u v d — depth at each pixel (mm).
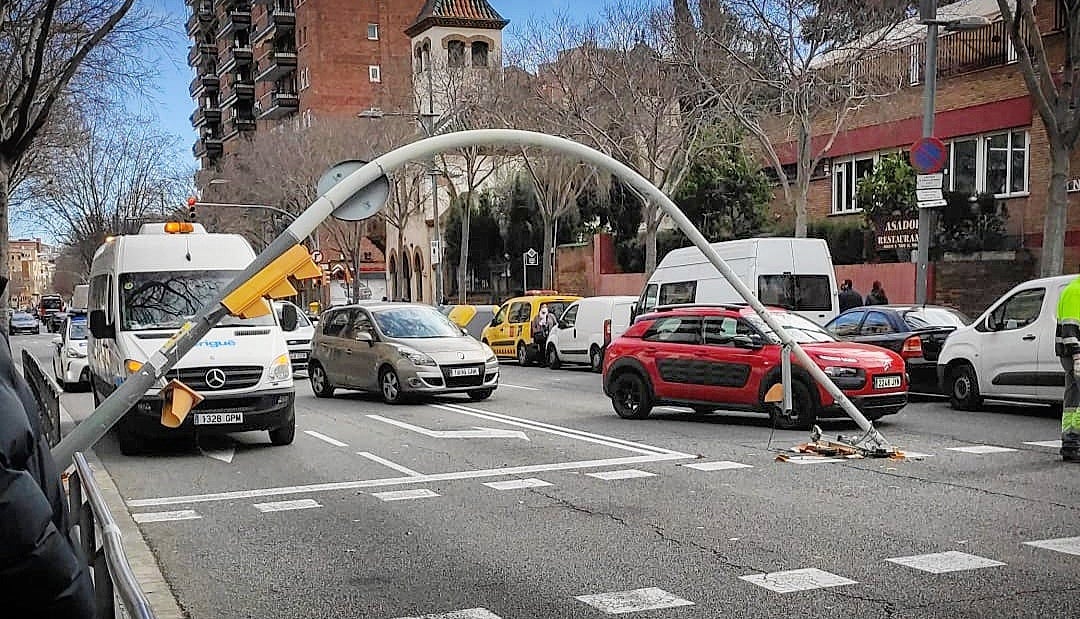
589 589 6734
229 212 56500
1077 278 11227
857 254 32250
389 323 19328
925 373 17609
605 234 43812
